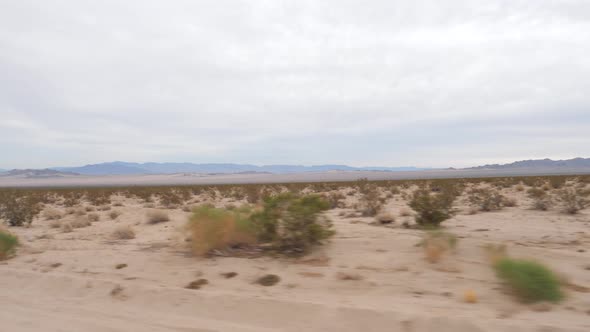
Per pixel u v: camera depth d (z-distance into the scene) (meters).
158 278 8.30
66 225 16.88
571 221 14.16
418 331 5.10
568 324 5.06
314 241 9.88
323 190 41.06
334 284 7.27
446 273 7.42
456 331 5.00
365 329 5.30
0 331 5.75
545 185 30.25
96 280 7.86
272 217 9.92
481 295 6.31
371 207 17.72
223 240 9.84
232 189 46.75
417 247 9.19
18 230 17.72
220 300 6.48
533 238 10.95
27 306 6.88
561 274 7.09
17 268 9.86
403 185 42.28
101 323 5.94
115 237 14.12
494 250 8.26
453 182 44.66
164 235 13.84
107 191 49.81
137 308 6.56
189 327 5.67
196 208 10.23
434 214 13.31
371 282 7.21
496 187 34.31
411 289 6.77
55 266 9.85
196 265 8.96
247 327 5.62
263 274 8.06
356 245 9.84
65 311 6.54
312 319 5.67
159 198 39.12
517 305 5.87
